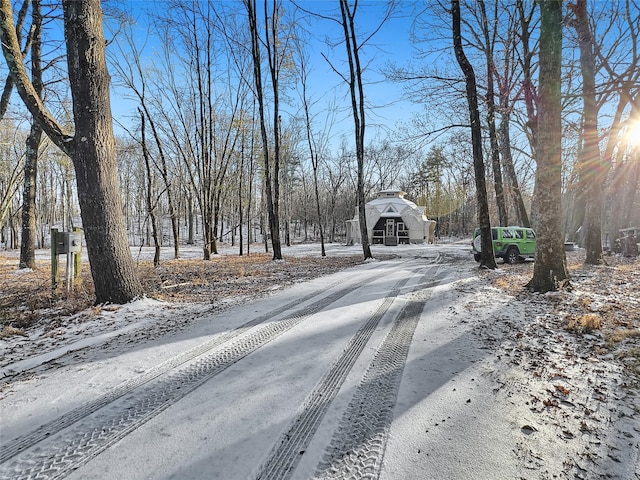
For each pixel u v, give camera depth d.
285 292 8.56
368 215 40.16
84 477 2.25
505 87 13.04
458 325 5.69
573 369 3.97
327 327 5.52
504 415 3.04
